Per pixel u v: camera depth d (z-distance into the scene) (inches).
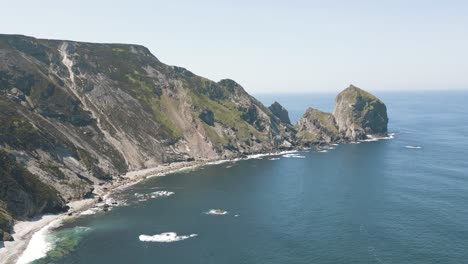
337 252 4298.7
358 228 4958.2
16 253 4291.3
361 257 4173.2
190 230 5000.0
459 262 4013.3
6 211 5103.3
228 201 6240.2
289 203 6072.8
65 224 5231.3
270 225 5137.8
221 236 4793.3
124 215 5600.4
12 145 6215.6
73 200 6245.1
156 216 5551.2
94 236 4808.1
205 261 4124.0
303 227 5049.2
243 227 5083.7
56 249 4416.8
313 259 4148.6
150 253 4320.9
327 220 5270.7
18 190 5324.8
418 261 4055.1
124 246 4507.9
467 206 5708.7
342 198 6259.8
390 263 4030.5
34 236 4793.3
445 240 4534.9
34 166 6230.3
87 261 4119.1
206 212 5708.7
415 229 4881.9
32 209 5428.2
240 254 4284.0
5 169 5511.8
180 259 4170.8
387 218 5285.4
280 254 4276.6
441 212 5467.5
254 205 6013.8
